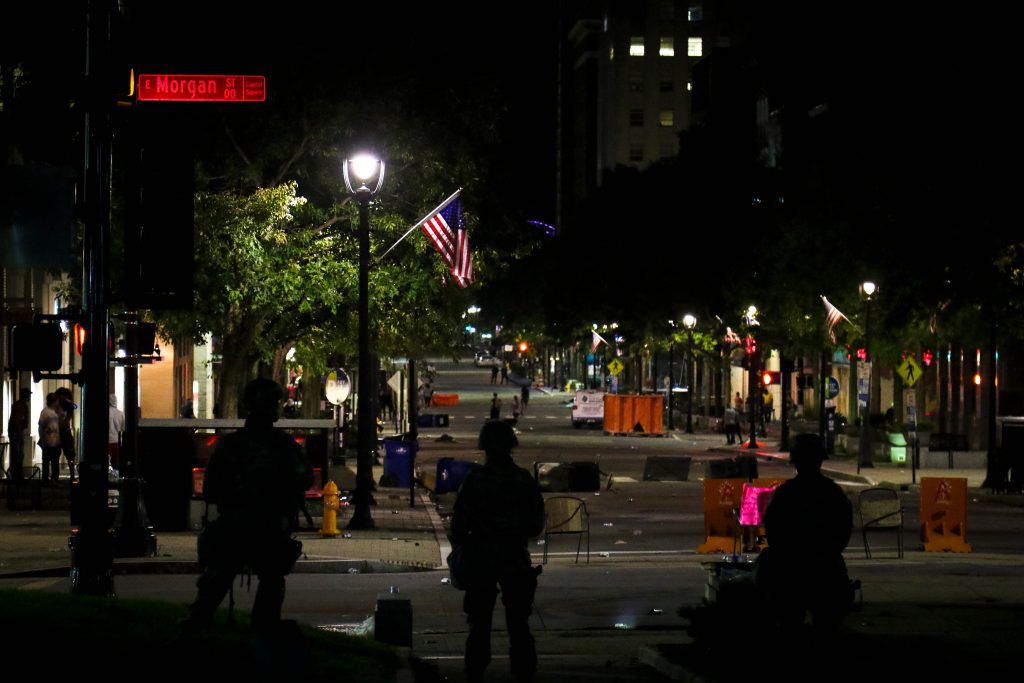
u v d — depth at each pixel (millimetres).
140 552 31141
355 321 54625
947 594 25547
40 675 12797
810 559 15945
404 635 18922
